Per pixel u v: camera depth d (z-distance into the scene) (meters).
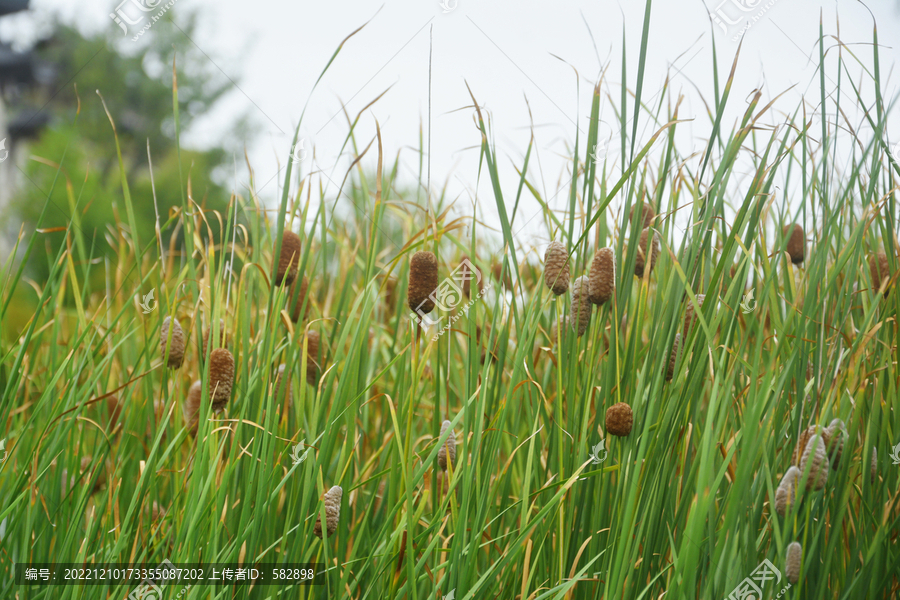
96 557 1.84
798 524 1.81
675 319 1.80
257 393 1.88
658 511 1.81
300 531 1.81
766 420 1.78
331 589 1.84
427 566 1.80
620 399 1.84
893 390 1.85
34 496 1.88
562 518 1.82
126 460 1.92
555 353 1.89
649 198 1.90
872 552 1.81
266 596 1.81
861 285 1.91
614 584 1.77
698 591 1.82
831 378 1.84
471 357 1.84
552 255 1.81
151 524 1.85
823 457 1.76
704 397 1.89
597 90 1.85
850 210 1.89
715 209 1.82
